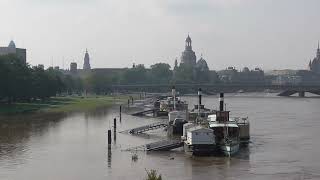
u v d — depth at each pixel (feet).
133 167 374.63
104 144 481.46
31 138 518.37
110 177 343.05
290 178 342.03
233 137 452.35
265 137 546.26
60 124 655.76
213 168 372.79
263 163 391.86
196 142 422.41
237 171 362.74
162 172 358.43
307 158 413.18
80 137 528.63
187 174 352.69
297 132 593.01
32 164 383.86
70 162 392.06
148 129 584.81
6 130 584.40
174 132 560.61
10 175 348.38
